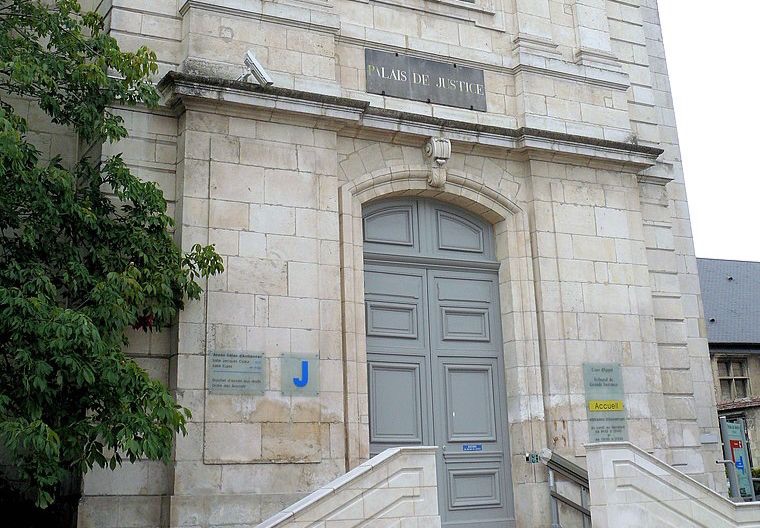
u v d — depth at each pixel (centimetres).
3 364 854
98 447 815
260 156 1082
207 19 1098
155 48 1089
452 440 1180
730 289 4025
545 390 1216
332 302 1088
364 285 1173
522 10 1347
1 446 1000
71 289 917
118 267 951
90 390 833
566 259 1273
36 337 799
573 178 1312
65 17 961
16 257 898
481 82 1295
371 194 1177
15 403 820
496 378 1234
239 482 979
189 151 1042
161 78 1077
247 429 998
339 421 1056
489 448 1202
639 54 1491
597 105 1373
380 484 873
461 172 1238
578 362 1243
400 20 1255
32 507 976
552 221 1277
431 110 1241
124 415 806
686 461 1336
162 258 955
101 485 941
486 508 1177
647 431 1268
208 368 991
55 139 1113
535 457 1177
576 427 1216
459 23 1302
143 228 965
